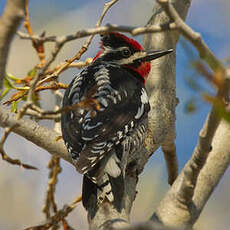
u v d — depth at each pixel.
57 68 10.41
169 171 12.61
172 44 11.38
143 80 11.31
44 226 9.76
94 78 9.86
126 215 7.90
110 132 8.79
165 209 7.93
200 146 7.11
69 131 8.89
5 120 9.22
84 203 8.13
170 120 10.49
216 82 5.36
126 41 11.30
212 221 12.42
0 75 6.25
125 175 9.12
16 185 13.23
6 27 5.84
